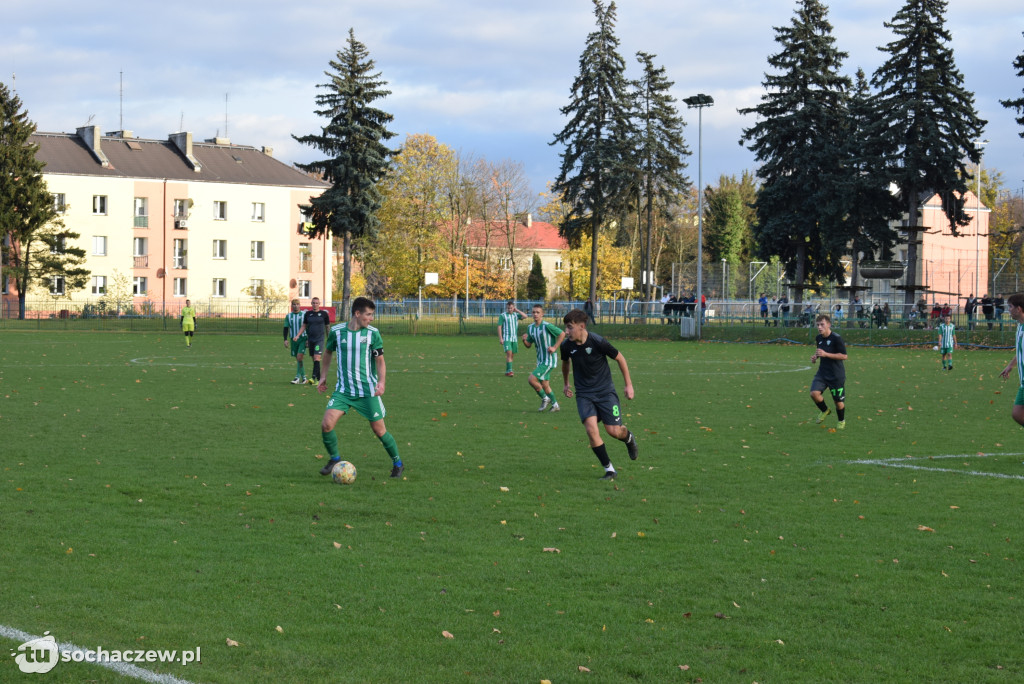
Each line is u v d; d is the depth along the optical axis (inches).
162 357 1348.4
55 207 2878.9
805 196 2239.2
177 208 3280.0
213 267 3339.1
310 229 2623.0
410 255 3198.8
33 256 2716.5
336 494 398.9
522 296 3627.0
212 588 267.4
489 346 1740.9
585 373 447.8
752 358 1424.7
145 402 748.6
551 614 249.1
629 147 2493.8
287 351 1514.5
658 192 2876.5
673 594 265.9
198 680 205.3
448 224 3420.3
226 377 1006.4
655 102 2881.4
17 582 270.5
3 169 2586.1
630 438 454.3
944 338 1186.0
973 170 3339.1
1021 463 485.4
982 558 303.6
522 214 3545.8
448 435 579.5
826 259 2330.2
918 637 234.5
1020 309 482.0
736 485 424.2
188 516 355.9
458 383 952.3
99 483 415.2
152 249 3233.3
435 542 321.1
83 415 660.7
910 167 2038.6
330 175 2544.3
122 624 237.8
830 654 223.5
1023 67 1911.9
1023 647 227.9
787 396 837.2
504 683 206.5
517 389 891.4
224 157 3462.1
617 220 2694.4
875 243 2213.3
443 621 243.1
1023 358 482.6
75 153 3174.2
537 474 449.1
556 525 346.6
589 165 2456.9
